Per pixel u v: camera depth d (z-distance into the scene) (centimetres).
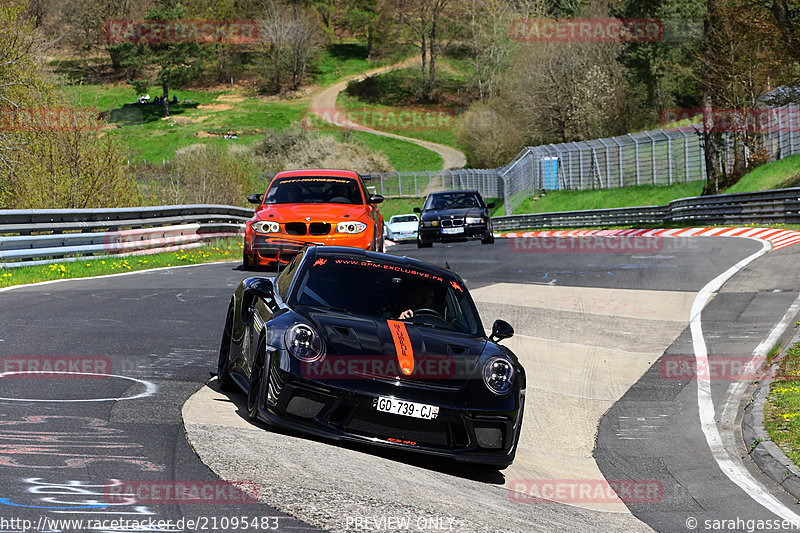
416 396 1662
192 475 1352
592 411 2530
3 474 1263
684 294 4262
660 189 15100
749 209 8950
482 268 5334
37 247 4694
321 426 1645
